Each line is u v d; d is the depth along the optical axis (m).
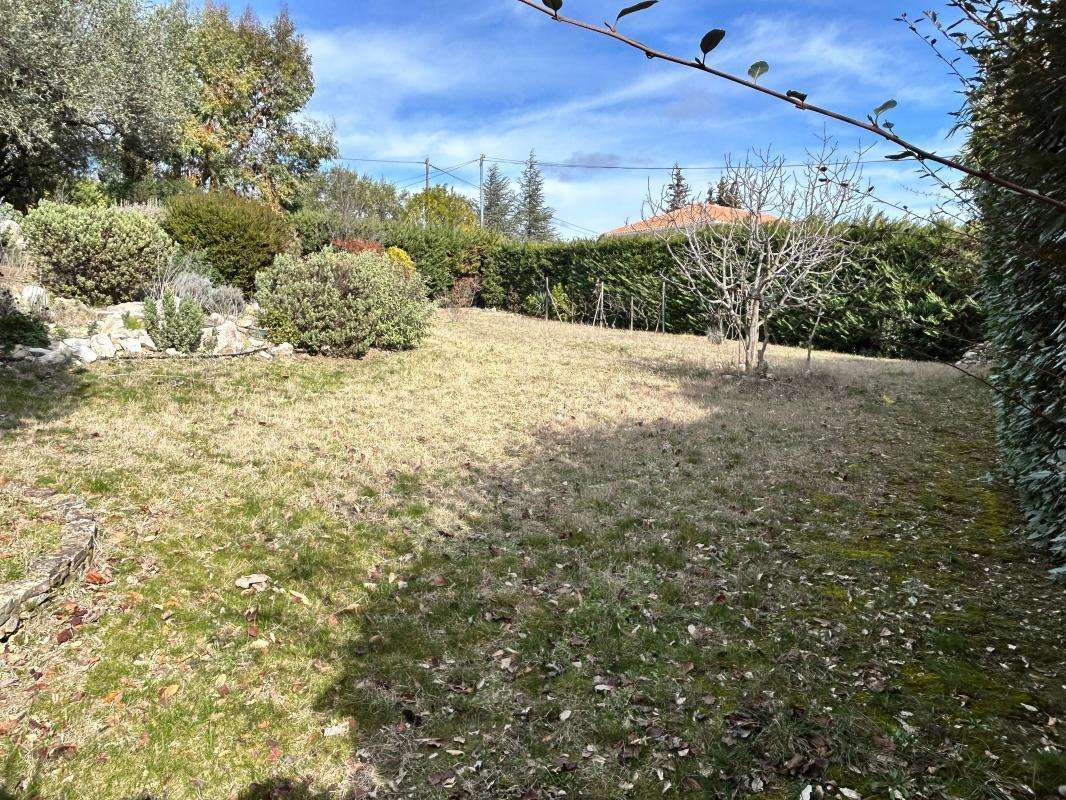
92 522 3.79
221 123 25.22
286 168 27.55
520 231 56.66
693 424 7.04
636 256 16.47
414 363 9.52
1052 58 1.26
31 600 3.09
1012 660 2.96
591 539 4.36
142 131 14.16
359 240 19.25
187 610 3.37
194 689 2.85
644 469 5.66
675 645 3.19
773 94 1.07
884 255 10.54
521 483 5.36
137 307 8.59
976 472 5.54
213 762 2.49
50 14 11.43
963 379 9.24
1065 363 3.30
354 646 3.24
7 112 10.88
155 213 13.03
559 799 2.31
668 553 4.14
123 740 2.55
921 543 4.23
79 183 15.28
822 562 4.00
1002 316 4.48
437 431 6.61
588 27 1.02
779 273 9.18
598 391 8.56
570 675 3.00
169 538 3.98
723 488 5.21
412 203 45.75
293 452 5.63
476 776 2.44
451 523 4.60
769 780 2.34
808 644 3.16
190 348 8.20
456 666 3.08
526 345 12.14
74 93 11.63
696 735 2.57
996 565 3.90
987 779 2.27
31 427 5.31
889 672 2.91
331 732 2.67
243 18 25.84
